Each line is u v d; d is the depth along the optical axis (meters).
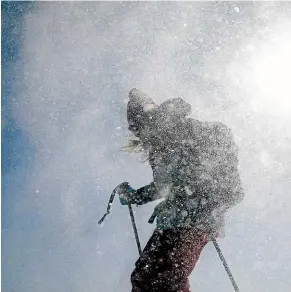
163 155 2.52
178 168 2.46
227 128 2.50
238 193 2.44
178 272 2.37
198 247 2.44
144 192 2.63
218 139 2.46
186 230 2.40
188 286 2.42
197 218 2.41
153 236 2.46
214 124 2.51
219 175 2.43
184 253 2.38
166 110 2.57
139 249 2.63
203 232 2.43
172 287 2.35
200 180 2.43
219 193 2.42
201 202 2.42
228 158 2.44
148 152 2.65
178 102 2.58
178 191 2.45
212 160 2.44
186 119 2.55
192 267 2.43
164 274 2.36
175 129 2.53
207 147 2.46
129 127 2.65
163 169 2.49
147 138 2.57
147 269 2.38
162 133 2.54
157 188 2.51
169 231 2.41
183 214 2.41
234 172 2.44
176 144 2.51
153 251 2.41
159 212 2.48
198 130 2.50
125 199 2.73
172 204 2.45
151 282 2.36
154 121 2.57
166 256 2.38
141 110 2.61
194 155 2.46
